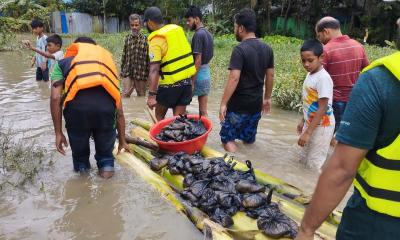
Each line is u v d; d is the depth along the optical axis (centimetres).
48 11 2631
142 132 620
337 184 191
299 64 1060
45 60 1005
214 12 2858
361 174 199
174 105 631
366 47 1744
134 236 354
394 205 187
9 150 528
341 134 187
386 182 187
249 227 353
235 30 572
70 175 475
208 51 682
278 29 2677
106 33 2917
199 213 377
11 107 777
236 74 539
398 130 179
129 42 877
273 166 522
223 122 578
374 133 181
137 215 387
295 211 381
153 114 681
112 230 362
